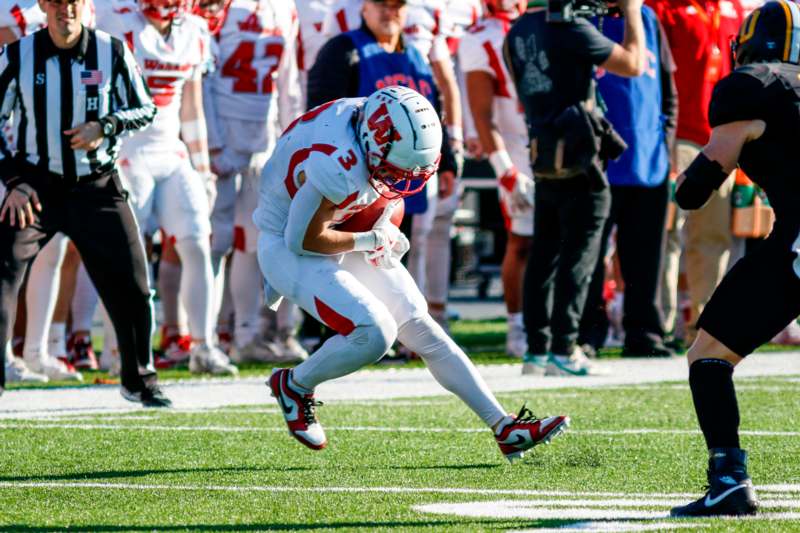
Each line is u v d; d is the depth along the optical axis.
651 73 35.91
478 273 78.31
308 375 19.56
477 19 42.88
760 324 16.20
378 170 18.69
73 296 39.22
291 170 19.39
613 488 18.25
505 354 41.19
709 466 16.27
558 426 19.17
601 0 31.66
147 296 26.97
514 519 15.90
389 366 38.25
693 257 40.47
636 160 35.72
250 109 38.41
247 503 17.25
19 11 31.27
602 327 39.72
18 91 25.55
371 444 22.44
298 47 39.94
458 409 27.11
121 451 21.86
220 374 35.12
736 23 40.44
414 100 18.53
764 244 16.34
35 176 25.80
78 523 15.98
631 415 25.88
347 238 19.31
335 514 16.41
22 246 25.70
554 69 31.66
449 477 19.27
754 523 15.35
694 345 16.62
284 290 19.75
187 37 32.94
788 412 26.06
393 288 19.86
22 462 20.83
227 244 39.06
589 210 32.31
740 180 39.94
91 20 31.22
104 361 38.31
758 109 16.17
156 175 33.00
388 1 33.09
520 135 39.91
